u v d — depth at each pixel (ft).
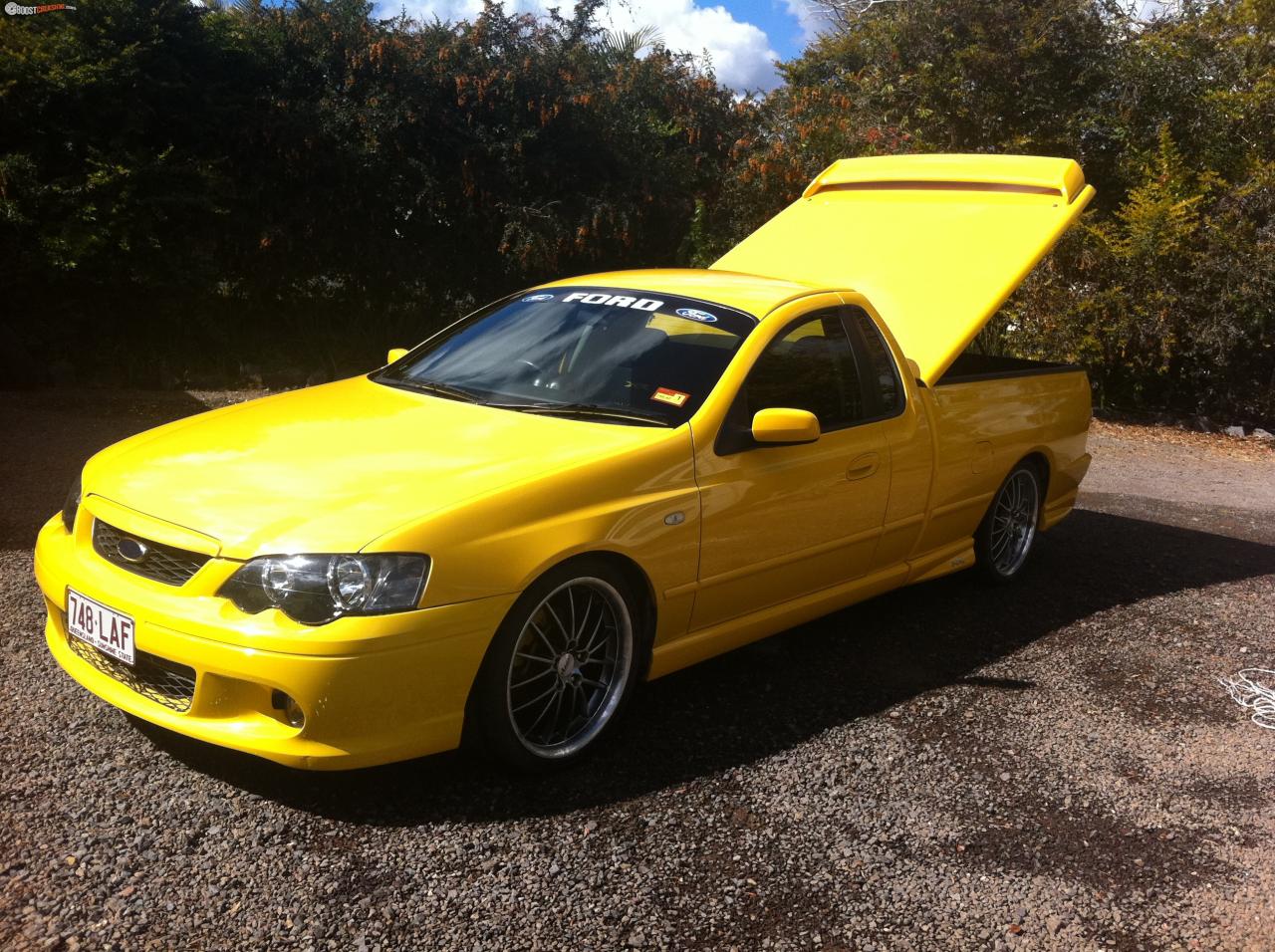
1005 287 16.20
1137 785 11.55
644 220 42.39
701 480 11.63
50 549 10.76
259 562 9.13
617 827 9.82
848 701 13.05
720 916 8.70
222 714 9.36
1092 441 36.11
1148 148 43.11
